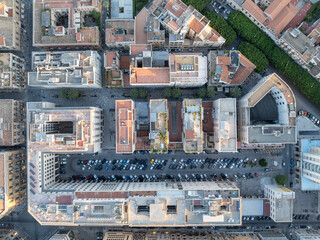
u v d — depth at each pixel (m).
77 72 103.50
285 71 114.38
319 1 115.62
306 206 119.12
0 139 107.19
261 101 117.19
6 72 109.06
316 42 112.19
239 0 113.62
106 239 109.19
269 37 116.31
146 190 102.56
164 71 104.81
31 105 104.12
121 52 120.38
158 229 119.56
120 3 118.50
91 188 107.00
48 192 104.75
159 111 101.94
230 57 107.25
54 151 103.00
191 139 100.56
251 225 119.06
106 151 120.12
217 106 104.25
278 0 108.00
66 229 119.81
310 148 112.12
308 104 118.75
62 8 112.31
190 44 115.44
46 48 116.69
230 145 101.12
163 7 109.88
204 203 101.56
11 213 119.50
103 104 120.00
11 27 111.44
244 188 119.50
